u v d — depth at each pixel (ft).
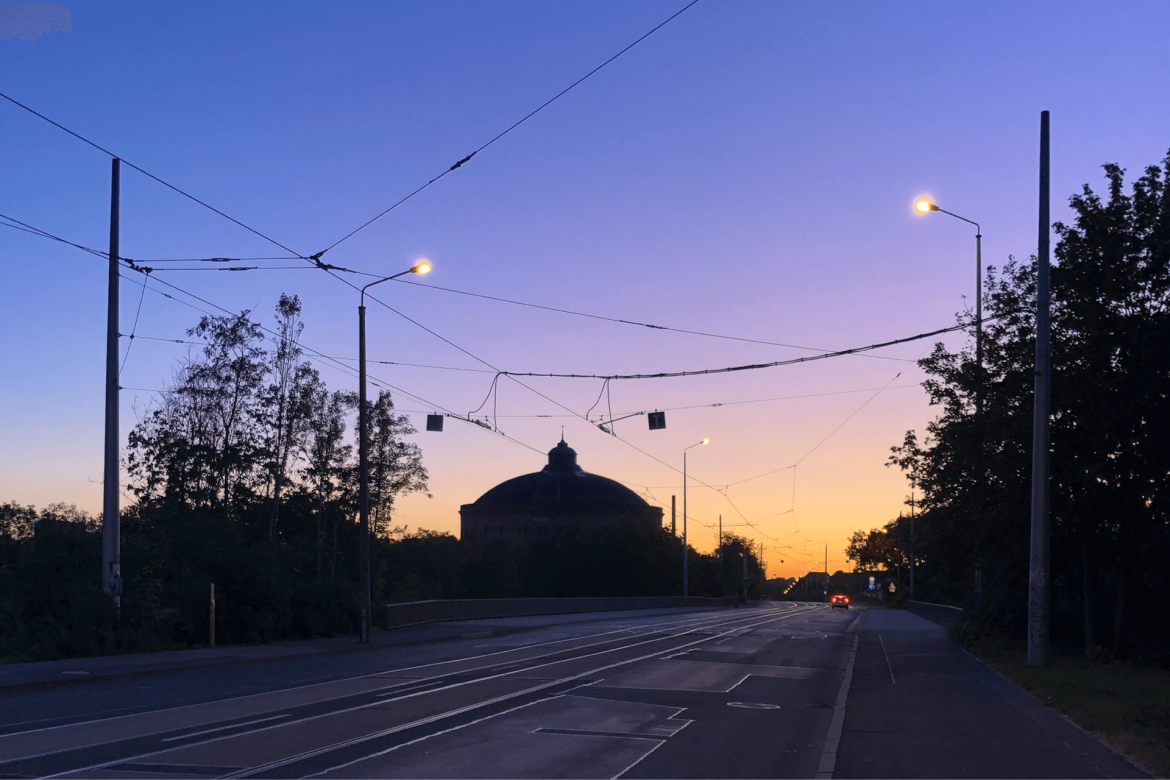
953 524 90.43
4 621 75.05
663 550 382.42
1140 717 43.16
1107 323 77.25
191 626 88.28
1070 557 88.94
